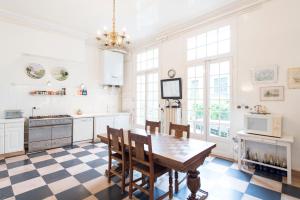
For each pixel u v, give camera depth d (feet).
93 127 16.56
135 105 19.47
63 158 11.87
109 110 20.24
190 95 14.02
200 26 13.21
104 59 18.48
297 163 9.01
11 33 13.15
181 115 14.52
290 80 9.23
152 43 17.13
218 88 12.32
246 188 8.00
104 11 11.94
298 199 7.14
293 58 9.17
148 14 12.34
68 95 16.78
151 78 17.61
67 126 14.83
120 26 14.37
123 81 20.49
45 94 15.23
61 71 16.21
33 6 11.34
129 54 20.13
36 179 8.81
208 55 12.85
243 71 10.93
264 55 10.11
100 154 12.74
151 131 10.54
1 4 11.12
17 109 13.73
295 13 9.12
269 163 9.64
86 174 9.41
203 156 6.95
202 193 7.54
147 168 7.07
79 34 15.84
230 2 10.85
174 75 15.03
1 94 13.12
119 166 9.14
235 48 11.28
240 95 11.07
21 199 7.11
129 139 7.20
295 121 9.09
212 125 12.67
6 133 11.98
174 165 5.91
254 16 10.48
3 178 8.91
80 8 11.55
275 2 9.72
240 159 9.97
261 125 9.36
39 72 14.94
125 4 11.01
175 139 8.54
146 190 6.88
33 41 13.93
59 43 15.20
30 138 13.03
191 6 11.27
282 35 9.50
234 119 11.35
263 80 10.10
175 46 14.97
